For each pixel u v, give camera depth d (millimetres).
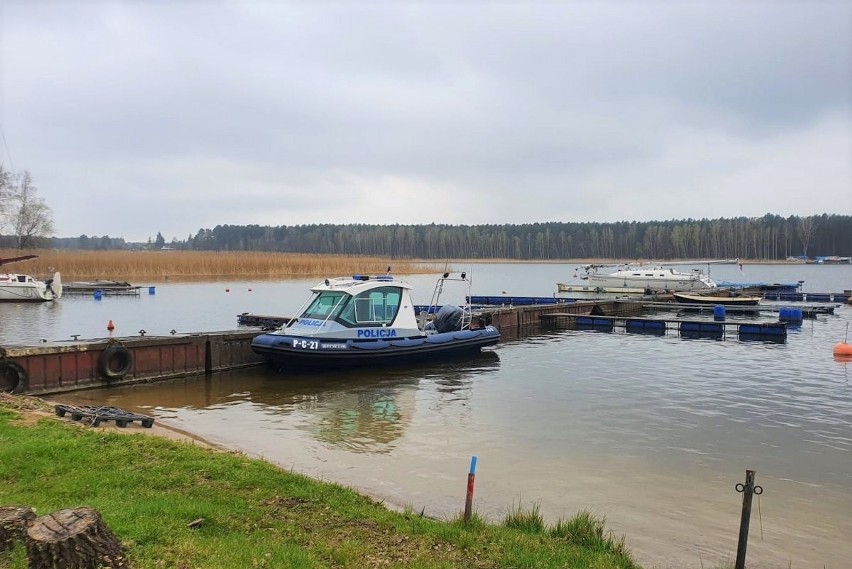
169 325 30703
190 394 16094
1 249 67688
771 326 29234
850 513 8578
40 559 4168
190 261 71188
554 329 33844
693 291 51062
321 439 11953
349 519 6695
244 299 47562
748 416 14023
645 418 13766
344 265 80438
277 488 7508
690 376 19078
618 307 42469
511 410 14461
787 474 10227
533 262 173250
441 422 13320
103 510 6062
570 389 16984
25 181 70000
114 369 16562
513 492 9148
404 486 9281
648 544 7418
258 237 196500
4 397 12586
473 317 29109
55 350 15414
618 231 182125
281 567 5137
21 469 7562
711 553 7211
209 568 4953
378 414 14062
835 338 29172
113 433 9586
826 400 15703
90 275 65688
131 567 4754
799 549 7391
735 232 156250
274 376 18516
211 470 7953
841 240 156000
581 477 9883
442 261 148500
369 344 19141
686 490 9398
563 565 5867
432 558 5801
